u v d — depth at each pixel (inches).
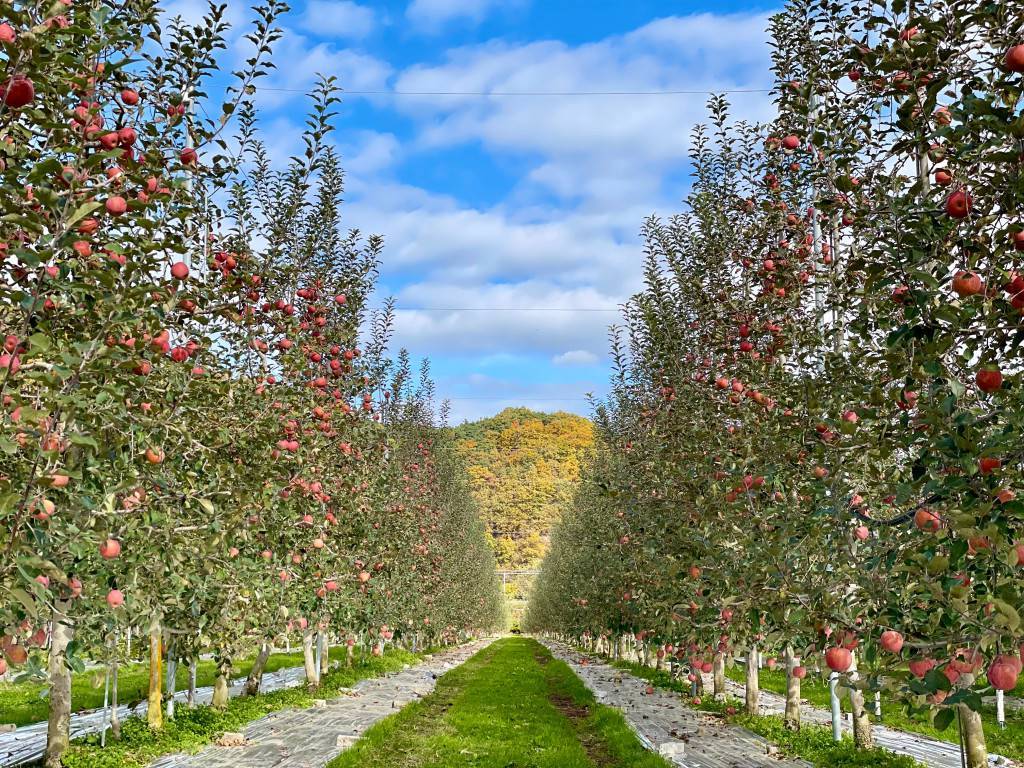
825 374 270.2
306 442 391.2
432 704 750.5
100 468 209.5
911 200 179.8
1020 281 152.7
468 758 460.4
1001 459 150.3
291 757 413.7
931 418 157.1
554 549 1891.0
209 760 391.5
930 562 151.0
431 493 1094.4
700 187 476.1
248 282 310.7
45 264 164.4
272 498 324.8
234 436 306.3
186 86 279.0
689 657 456.4
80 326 201.3
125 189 207.0
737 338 406.3
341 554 486.0
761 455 286.7
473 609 1748.3
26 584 163.6
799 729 472.4
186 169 250.1
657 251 486.0
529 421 3882.9
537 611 2496.3
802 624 208.8
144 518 225.3
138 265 192.1
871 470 222.2
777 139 378.9
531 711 689.6
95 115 200.2
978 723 285.7
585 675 1029.2
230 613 342.3
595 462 959.6
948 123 180.7
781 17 375.6
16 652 176.9
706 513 320.8
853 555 200.2
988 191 164.1
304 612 467.5
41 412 157.5
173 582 266.8
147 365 217.3
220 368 330.0
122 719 497.4
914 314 161.8
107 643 277.6
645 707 649.0
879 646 174.6
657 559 438.3
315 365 458.6
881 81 211.6
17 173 168.2
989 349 165.0
